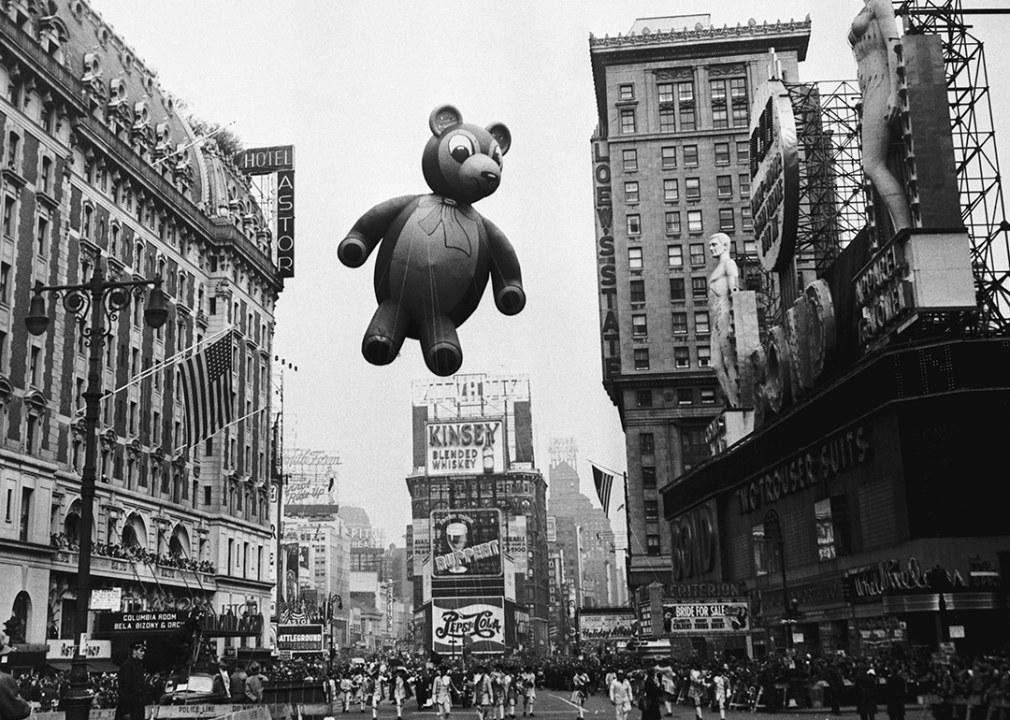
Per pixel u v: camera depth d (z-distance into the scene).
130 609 49.97
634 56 120.25
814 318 56.66
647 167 118.56
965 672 27.59
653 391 113.31
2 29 56.19
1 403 55.50
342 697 54.16
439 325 26.14
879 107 49.00
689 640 70.69
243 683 34.47
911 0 54.00
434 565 93.88
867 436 46.22
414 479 193.38
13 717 12.70
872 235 51.97
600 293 118.38
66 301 27.53
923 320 45.16
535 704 57.22
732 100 118.88
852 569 48.22
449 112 27.39
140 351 74.56
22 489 57.03
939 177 45.78
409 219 26.39
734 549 68.94
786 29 118.50
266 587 96.38
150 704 26.28
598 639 94.56
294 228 106.75
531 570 191.00
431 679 53.91
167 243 81.06
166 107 91.00
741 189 117.00
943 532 41.16
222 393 48.53
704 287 115.25
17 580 55.72
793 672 41.06
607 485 86.88
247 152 107.69
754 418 69.81
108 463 69.06
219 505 86.62
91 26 78.31
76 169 66.38
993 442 41.41
